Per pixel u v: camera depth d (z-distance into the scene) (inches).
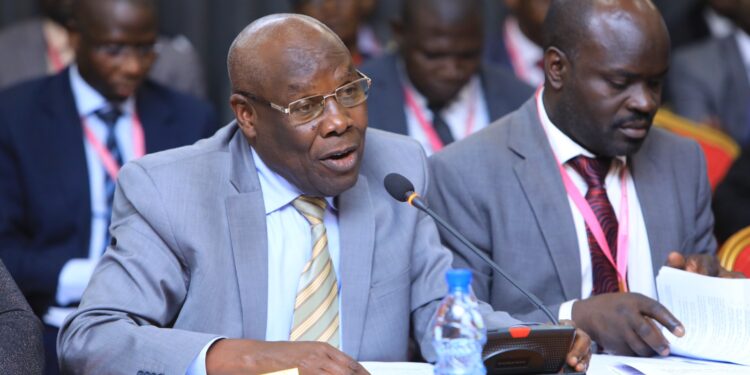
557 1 268.8
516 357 197.6
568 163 276.7
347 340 231.6
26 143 364.5
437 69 400.2
